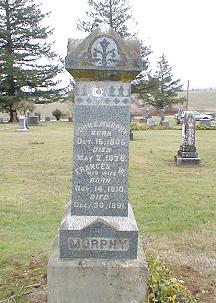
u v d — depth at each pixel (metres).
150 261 2.35
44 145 9.80
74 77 2.11
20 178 5.86
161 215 4.04
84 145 2.16
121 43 2.06
